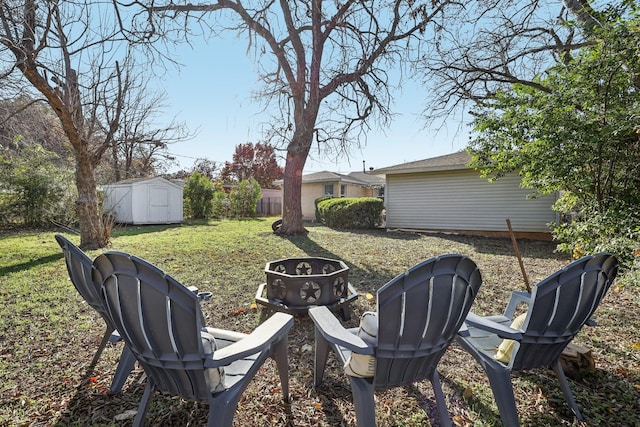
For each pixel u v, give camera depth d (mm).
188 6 8086
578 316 1779
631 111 3586
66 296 3973
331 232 11148
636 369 2354
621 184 4277
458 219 11023
